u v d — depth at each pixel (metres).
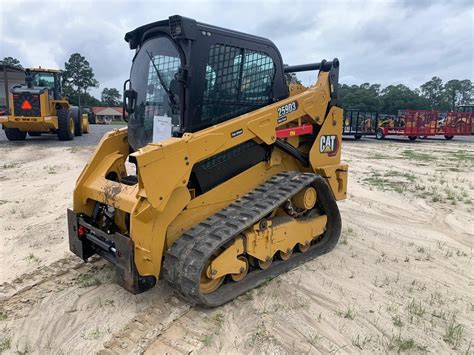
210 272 3.76
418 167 12.56
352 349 3.29
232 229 3.76
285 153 4.99
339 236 5.35
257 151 4.62
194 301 3.63
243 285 4.12
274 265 4.58
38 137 18.77
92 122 46.66
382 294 4.20
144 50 4.39
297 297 4.07
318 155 5.20
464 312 3.91
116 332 3.45
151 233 3.57
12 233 5.76
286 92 4.91
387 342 3.39
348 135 26.33
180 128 3.89
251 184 4.64
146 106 4.38
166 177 3.50
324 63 5.32
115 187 4.04
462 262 5.09
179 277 3.57
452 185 9.59
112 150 4.71
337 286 4.33
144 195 3.38
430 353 3.27
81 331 3.47
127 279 3.57
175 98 3.90
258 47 4.44
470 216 7.08
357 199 8.18
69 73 93.62
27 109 15.52
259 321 3.64
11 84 35.94
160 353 3.18
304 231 4.82
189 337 3.39
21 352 3.21
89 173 4.48
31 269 4.61
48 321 3.62
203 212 4.14
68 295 4.05
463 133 27.06
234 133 4.05
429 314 3.84
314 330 3.53
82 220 4.27
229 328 3.53
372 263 4.97
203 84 3.92
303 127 4.98
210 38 3.92
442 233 6.22
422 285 4.43
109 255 4.05
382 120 26.30
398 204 7.85
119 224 4.22
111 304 3.89
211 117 4.09
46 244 5.36
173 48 4.03
